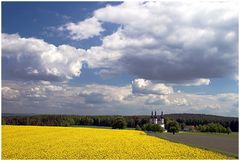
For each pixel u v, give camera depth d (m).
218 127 95.50
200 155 28.12
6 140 36.19
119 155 26.69
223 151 31.66
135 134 57.97
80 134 48.84
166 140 46.41
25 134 44.81
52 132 50.19
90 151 28.59
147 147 33.38
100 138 42.88
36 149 28.92
